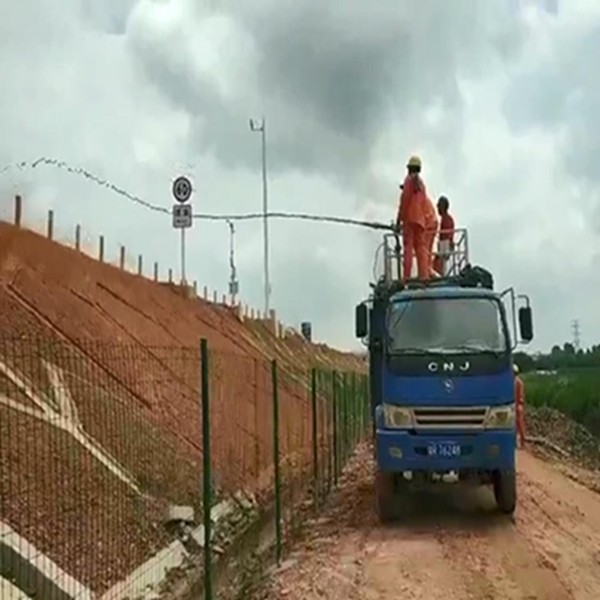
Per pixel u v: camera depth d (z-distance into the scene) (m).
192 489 15.77
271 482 19.70
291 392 35.34
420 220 16.94
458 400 14.51
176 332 29.58
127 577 11.20
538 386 41.66
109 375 17.67
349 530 15.16
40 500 11.05
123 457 14.62
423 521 15.54
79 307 21.88
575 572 12.12
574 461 27.70
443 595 10.96
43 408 13.55
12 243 21.81
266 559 13.62
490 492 17.70
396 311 14.95
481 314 14.83
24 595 9.05
